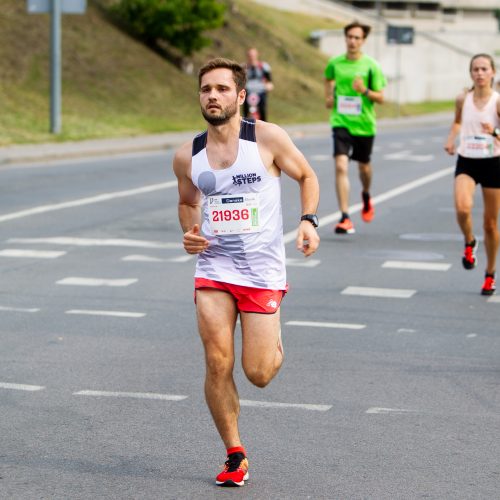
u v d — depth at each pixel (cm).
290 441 1669
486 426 1747
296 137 8725
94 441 1664
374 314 2570
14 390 1930
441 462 1579
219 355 1487
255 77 7369
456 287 2905
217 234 1505
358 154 3912
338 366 2106
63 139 7031
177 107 9031
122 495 1447
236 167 1495
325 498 1438
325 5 16038
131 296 2739
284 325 2450
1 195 4650
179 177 1545
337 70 3853
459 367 2106
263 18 13425
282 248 1531
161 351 2211
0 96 7806
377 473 1532
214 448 1638
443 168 6291
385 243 3619
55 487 1473
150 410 1820
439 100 16400
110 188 4978
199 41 9881
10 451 1616
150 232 3750
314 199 1520
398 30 12275
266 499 1434
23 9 9169
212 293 1503
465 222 2839
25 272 3028
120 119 8219
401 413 1812
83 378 2008
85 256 3288
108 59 9250
